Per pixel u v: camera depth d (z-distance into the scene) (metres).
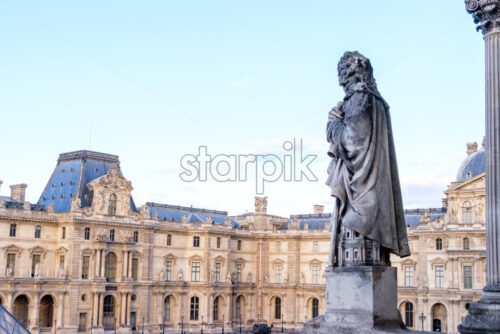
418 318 146.50
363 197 20.23
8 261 134.75
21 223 137.38
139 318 151.38
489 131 28.33
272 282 177.75
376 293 19.83
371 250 20.42
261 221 186.00
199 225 167.00
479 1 28.89
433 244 146.38
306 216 189.62
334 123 21.39
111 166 159.62
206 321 162.25
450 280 141.62
